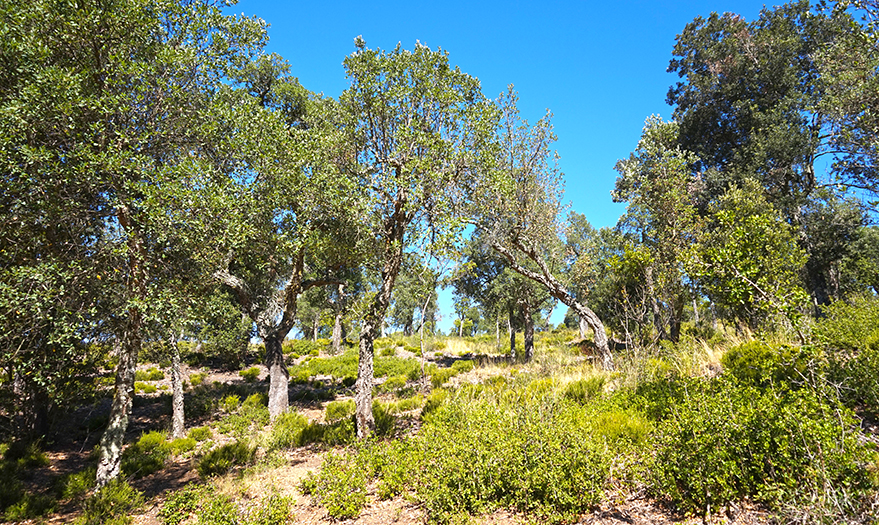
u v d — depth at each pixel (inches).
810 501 124.6
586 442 185.6
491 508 173.6
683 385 235.8
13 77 225.5
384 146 363.6
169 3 265.4
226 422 450.6
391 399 510.3
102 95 243.1
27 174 205.2
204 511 198.7
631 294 457.4
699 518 147.3
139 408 528.4
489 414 267.9
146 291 253.8
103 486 247.1
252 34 314.7
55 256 237.3
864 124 353.4
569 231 607.5
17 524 217.2
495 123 353.7
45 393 344.8
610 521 156.9
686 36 866.8
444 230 303.4
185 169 243.3
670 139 564.1
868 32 222.1
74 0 225.1
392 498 208.7
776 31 738.2
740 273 200.7
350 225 359.6
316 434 351.3
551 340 1043.9
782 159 663.8
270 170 324.5
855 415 173.0
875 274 634.2
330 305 574.9
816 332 182.4
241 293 460.8
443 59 342.6
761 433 150.5
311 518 199.6
